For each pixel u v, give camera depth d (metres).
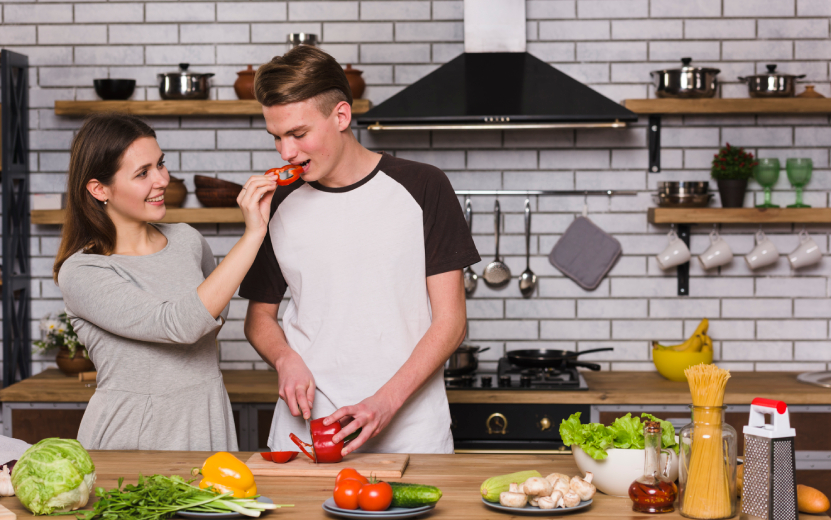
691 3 3.24
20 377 3.29
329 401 1.77
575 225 3.27
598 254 3.26
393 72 3.30
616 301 3.29
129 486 1.26
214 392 1.87
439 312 1.77
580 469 1.39
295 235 1.79
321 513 1.24
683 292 3.27
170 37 3.33
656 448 1.27
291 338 1.85
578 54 3.27
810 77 3.25
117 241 1.82
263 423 2.87
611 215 3.28
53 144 3.35
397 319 1.76
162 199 1.80
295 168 1.61
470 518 1.21
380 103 3.12
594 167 3.27
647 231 3.27
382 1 3.29
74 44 3.34
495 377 3.04
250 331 1.88
